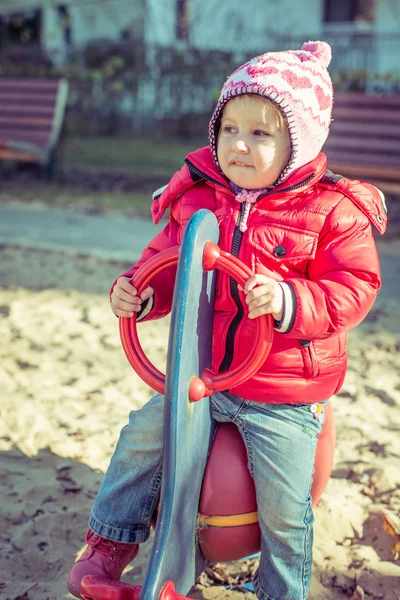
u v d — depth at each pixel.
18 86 9.52
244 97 1.92
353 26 16.16
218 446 2.01
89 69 13.79
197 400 1.79
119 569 2.07
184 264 1.70
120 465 2.07
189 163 2.09
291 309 1.79
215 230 1.87
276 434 1.94
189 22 16.23
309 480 1.97
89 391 3.69
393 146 7.45
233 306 1.99
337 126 7.74
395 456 3.13
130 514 2.04
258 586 2.01
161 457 2.02
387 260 6.09
